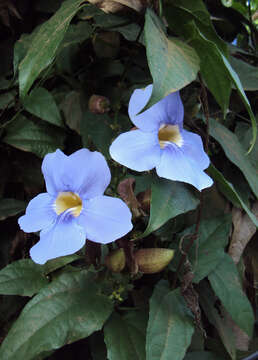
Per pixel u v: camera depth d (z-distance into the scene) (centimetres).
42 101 33
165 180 25
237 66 34
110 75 34
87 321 25
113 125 32
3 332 32
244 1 44
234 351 29
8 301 32
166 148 24
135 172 29
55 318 25
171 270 29
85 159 24
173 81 21
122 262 25
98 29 32
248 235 32
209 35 26
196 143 25
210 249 29
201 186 23
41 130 34
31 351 23
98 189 24
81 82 34
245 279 33
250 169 30
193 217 30
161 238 30
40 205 24
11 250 33
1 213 34
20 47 32
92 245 26
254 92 35
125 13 26
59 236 23
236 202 27
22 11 38
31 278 29
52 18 25
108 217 23
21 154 35
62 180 24
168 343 24
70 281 27
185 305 27
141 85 33
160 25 23
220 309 33
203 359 30
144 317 28
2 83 35
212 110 34
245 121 35
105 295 27
